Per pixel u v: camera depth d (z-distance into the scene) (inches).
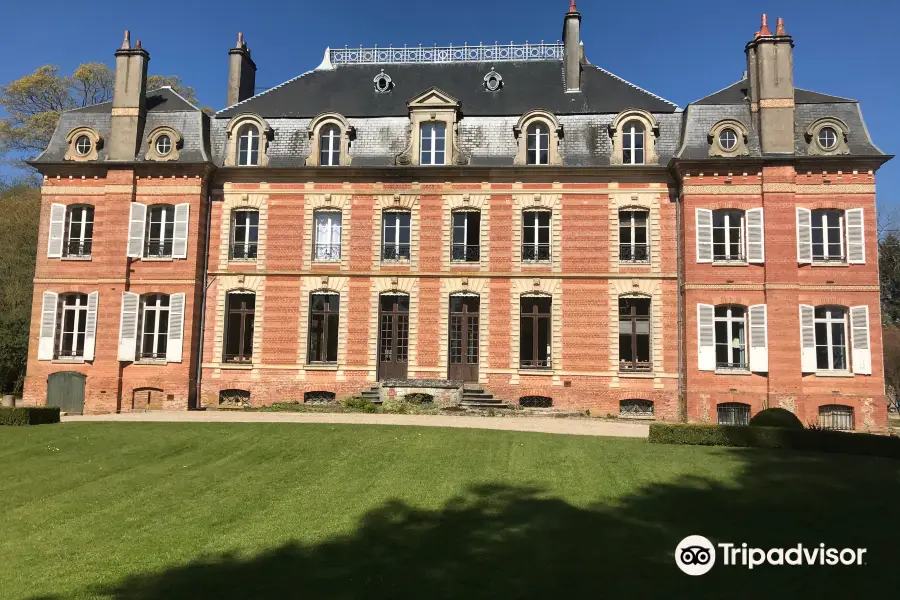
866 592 309.6
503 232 993.5
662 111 1007.6
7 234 1382.9
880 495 456.8
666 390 944.9
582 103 1043.3
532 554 353.4
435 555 352.2
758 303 917.8
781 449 618.8
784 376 896.3
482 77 1120.8
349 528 395.5
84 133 1018.1
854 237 916.6
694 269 932.0
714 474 516.7
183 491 478.0
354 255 1004.6
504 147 1008.9
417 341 986.1
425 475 515.8
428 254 996.6
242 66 1174.3
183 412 915.4
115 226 997.2
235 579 321.1
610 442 645.9
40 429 686.5
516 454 582.9
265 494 470.3
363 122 1039.0
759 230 926.4
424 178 1007.0
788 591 310.7
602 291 972.6
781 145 931.3
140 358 983.6
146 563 342.6
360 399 941.8
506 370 972.6
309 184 1017.5
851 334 905.5
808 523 401.1
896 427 1035.3
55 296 995.3
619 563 341.1
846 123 943.0
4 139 1572.3
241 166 1009.5
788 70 946.1
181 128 1030.4
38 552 360.2
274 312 1001.5
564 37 1115.3
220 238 1013.2
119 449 600.1
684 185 945.5
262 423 742.5
